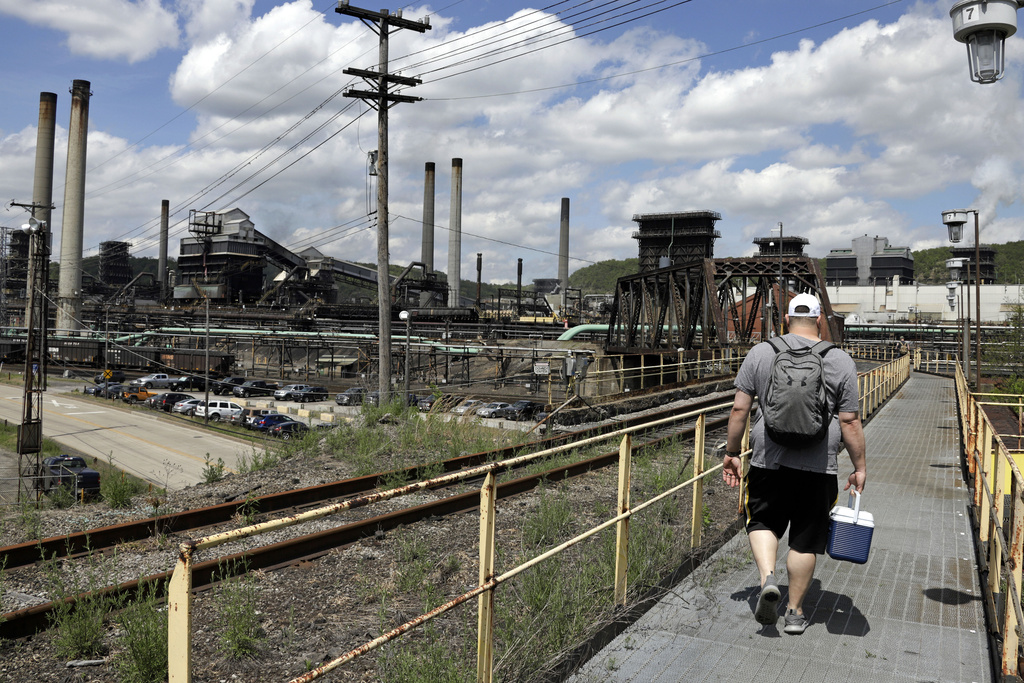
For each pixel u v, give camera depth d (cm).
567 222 16375
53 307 13512
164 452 4400
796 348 428
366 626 468
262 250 15950
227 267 15462
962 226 1583
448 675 356
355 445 1492
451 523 779
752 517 455
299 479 1227
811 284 3997
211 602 516
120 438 4891
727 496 859
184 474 3728
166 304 15550
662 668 397
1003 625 384
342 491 1042
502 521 782
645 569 530
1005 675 357
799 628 432
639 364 5238
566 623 421
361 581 569
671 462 1049
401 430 1595
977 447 783
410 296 14425
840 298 13200
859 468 433
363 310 11044
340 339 9075
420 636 441
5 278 12162
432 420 1633
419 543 664
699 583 554
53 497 1310
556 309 14588
